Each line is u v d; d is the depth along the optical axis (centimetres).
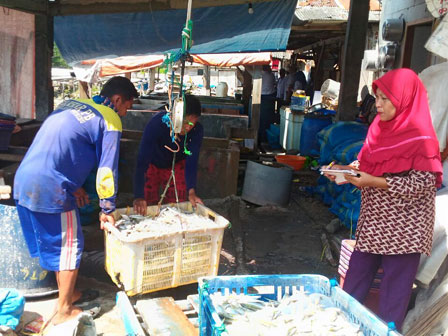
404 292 272
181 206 391
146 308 299
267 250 506
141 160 380
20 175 305
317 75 1628
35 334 308
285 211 643
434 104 366
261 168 656
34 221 308
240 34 702
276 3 594
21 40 574
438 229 306
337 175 280
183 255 335
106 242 345
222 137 866
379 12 1076
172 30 689
